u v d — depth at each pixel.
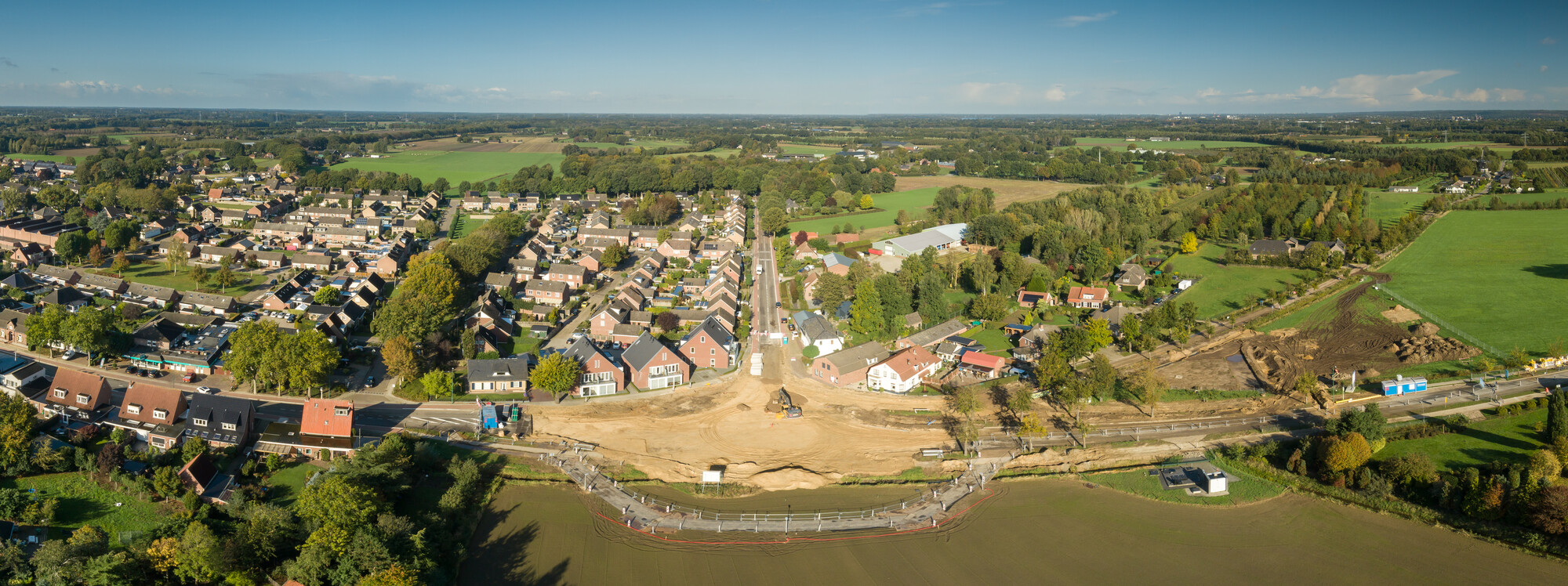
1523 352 138.12
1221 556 85.31
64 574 72.06
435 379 118.62
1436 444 105.50
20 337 136.38
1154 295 183.75
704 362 137.75
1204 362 141.38
